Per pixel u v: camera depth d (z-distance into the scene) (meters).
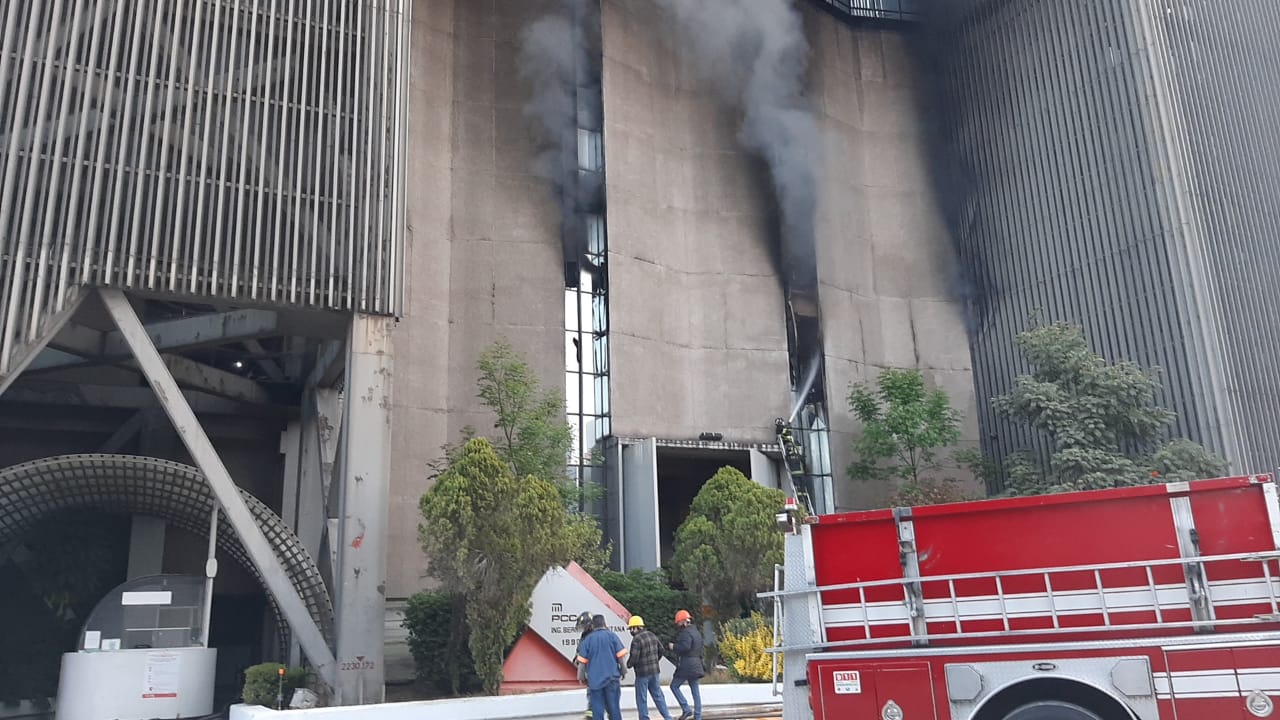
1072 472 27.77
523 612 18.77
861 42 44.38
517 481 19.17
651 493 31.94
